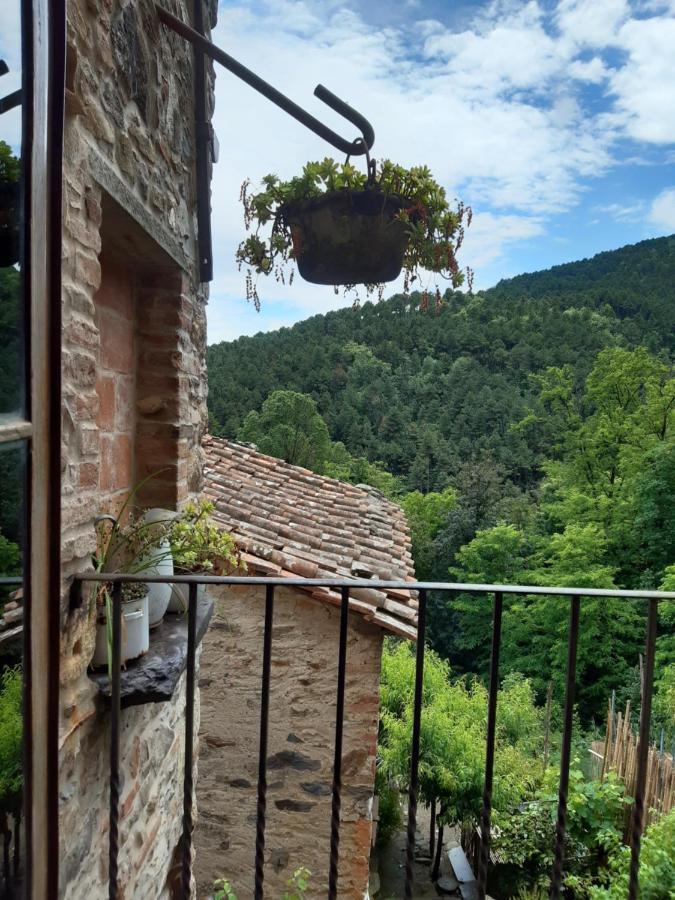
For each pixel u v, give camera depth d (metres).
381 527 5.23
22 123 0.90
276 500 4.97
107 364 2.03
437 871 6.54
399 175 1.84
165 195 2.06
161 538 1.83
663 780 5.05
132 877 1.90
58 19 0.98
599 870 4.79
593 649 14.96
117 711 1.24
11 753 0.92
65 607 1.29
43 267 0.97
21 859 0.96
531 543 18.86
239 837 3.54
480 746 6.50
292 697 3.55
